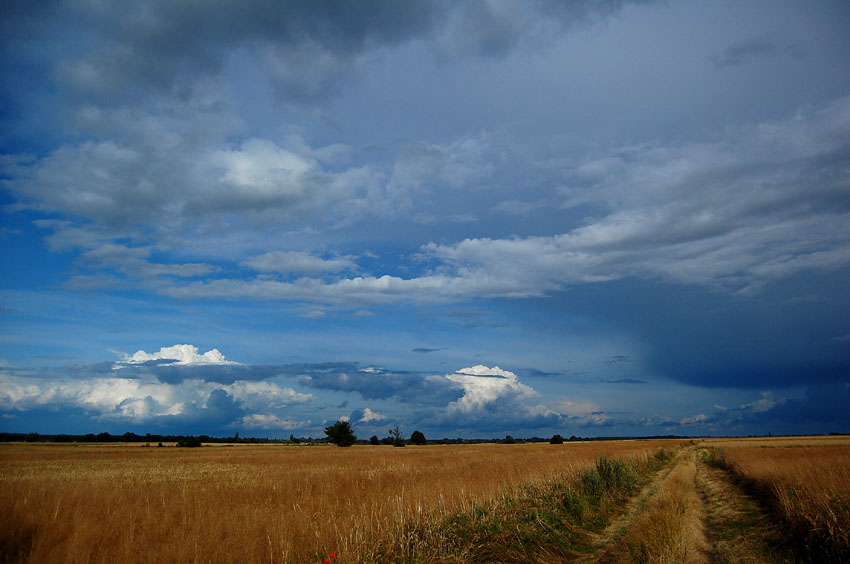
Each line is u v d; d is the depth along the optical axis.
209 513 11.98
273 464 36.91
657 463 37.28
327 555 8.98
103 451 68.12
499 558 9.80
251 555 8.82
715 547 11.33
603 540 11.95
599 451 49.75
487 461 33.34
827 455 32.88
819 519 10.87
